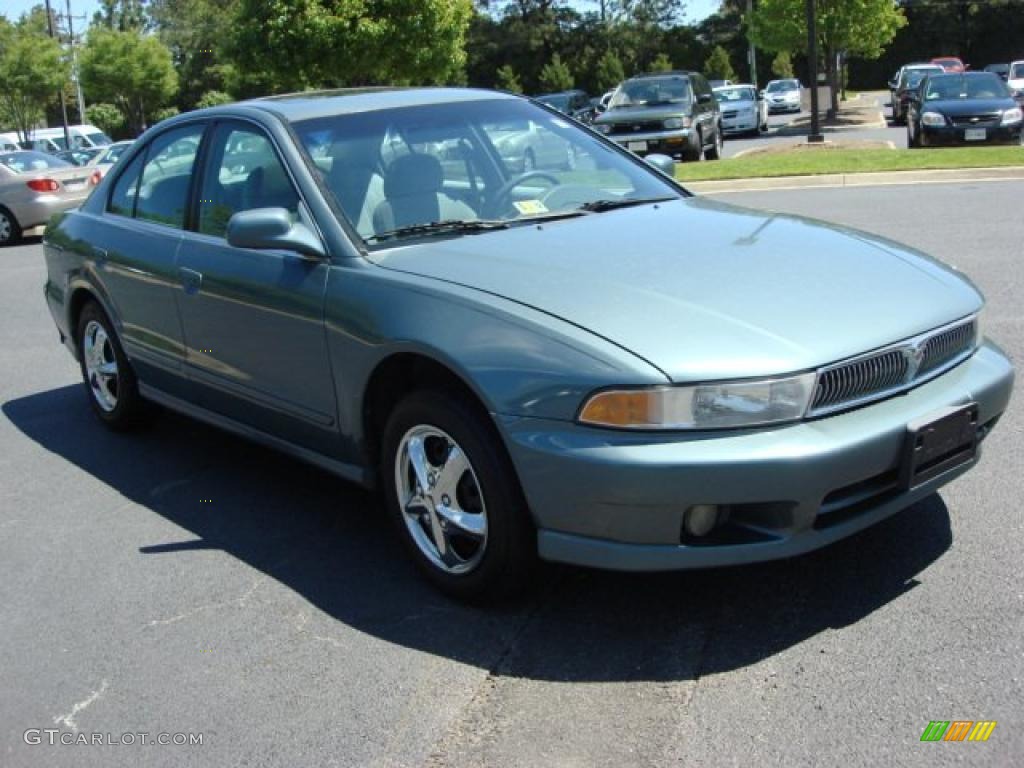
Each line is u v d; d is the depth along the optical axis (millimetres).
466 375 3340
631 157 5004
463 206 4273
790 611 3453
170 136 5230
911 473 3266
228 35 22734
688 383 3033
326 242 4000
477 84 65000
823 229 4180
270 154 4395
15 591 4035
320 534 4375
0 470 5418
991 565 3643
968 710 2867
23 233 15477
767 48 36438
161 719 3131
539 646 3365
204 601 3846
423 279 3664
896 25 36031
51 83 44656
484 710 3049
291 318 4074
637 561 3135
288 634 3564
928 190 12336
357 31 21062
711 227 4094
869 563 3727
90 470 5332
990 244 8867
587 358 3131
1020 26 58344
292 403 4242
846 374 3186
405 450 3748
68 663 3486
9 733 3117
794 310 3334
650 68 59281
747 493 3029
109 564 4215
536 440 3184
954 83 18828
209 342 4645
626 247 3814
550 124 4945
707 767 2719
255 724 3068
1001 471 4434
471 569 3570
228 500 4809
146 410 5777
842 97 47188
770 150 19469
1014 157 13938
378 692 3180
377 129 4473
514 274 3592
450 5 22172
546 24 63594
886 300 3496
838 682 3037
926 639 3219
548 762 2791
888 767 2664
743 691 3035
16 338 8602
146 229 5145
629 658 3256
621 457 3047
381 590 3840
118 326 5422
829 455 3059
